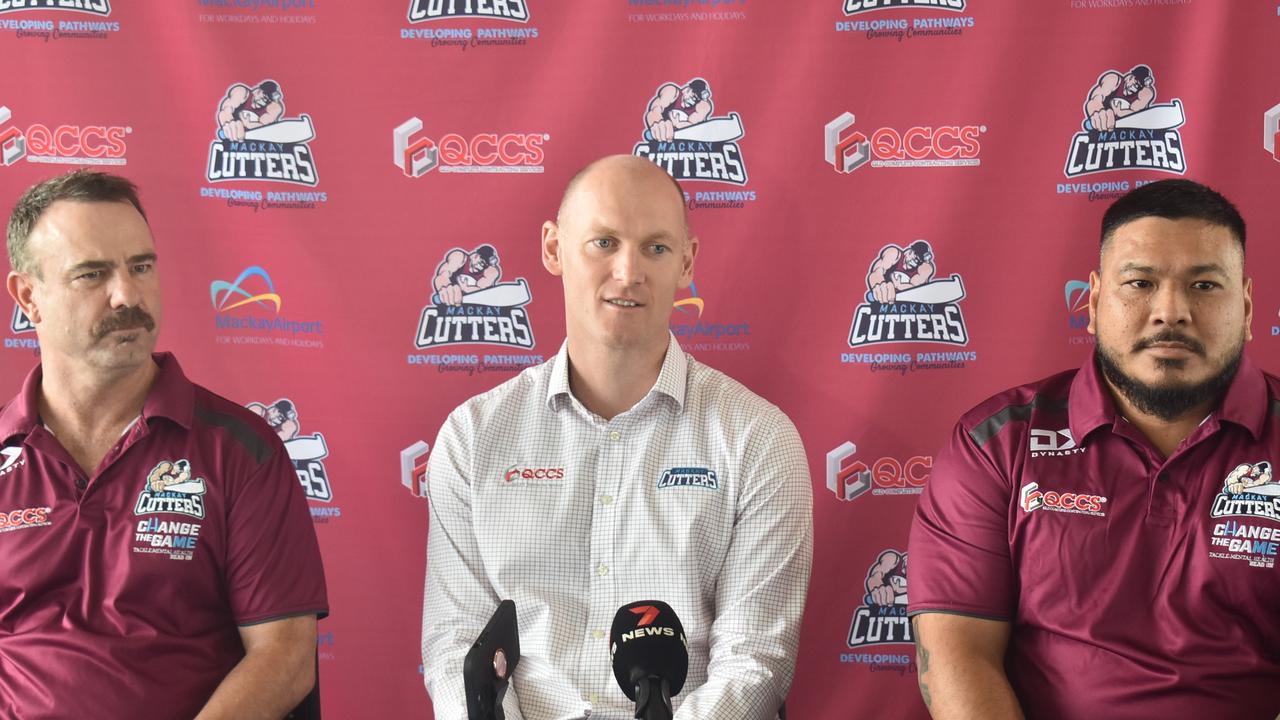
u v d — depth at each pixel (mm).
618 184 2271
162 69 2824
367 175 2838
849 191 2797
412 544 2902
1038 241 2777
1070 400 2242
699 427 2367
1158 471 2111
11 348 2867
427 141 2828
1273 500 2066
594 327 2289
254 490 2268
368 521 2898
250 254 2855
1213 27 2699
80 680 2143
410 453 2887
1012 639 2234
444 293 2859
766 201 2809
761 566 2271
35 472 2215
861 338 2826
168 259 2852
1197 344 2070
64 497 2199
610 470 2348
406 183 2838
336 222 2846
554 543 2320
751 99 2789
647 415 2371
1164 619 2076
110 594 2184
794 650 2254
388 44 2811
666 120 2801
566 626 2289
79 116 2830
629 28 2785
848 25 2760
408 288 2857
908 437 2842
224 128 2828
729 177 2811
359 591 2908
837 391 2844
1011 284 2791
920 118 2770
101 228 2166
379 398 2879
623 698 2223
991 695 2100
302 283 2857
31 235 2180
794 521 2309
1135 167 2746
